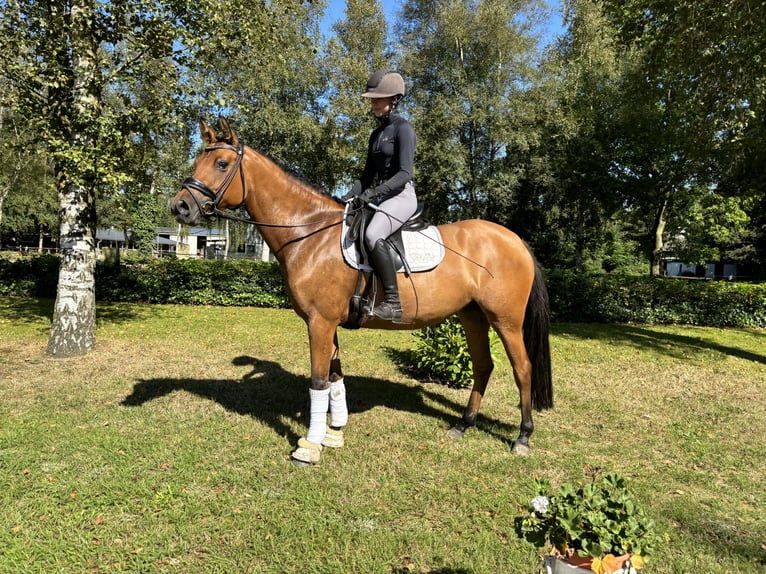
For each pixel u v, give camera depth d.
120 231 41.72
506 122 17.44
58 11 6.00
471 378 5.33
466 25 17.92
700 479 3.33
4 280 12.22
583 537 1.60
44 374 5.48
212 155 3.17
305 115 17.48
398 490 3.00
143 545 2.41
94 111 6.05
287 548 2.42
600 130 15.78
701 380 6.14
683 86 8.68
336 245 3.28
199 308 11.54
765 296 11.08
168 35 6.05
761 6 6.52
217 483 3.04
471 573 2.27
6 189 18.41
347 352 7.00
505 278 3.67
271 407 4.46
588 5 18.08
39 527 2.51
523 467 3.41
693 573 2.33
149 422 3.99
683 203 17.11
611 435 4.12
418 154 18.03
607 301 11.52
